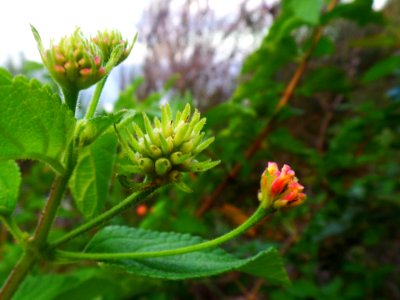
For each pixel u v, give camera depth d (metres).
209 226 0.26
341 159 0.28
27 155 0.08
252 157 0.25
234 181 0.25
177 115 0.09
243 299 0.27
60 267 0.23
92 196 0.11
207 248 0.10
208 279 0.25
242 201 0.27
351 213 0.29
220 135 0.24
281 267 0.09
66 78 0.09
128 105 0.22
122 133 0.10
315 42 0.24
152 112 0.14
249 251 0.25
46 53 0.09
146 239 0.10
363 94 0.43
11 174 0.09
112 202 0.20
